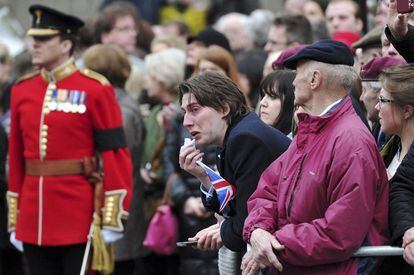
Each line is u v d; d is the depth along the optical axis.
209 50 28.73
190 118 20.81
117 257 30.17
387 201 18.95
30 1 59.62
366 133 18.78
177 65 31.98
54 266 28.11
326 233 18.34
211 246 21.56
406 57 20.02
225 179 20.95
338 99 19.25
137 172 30.52
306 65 19.34
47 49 27.64
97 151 28.03
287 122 22.72
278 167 19.73
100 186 27.81
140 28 40.06
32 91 27.98
